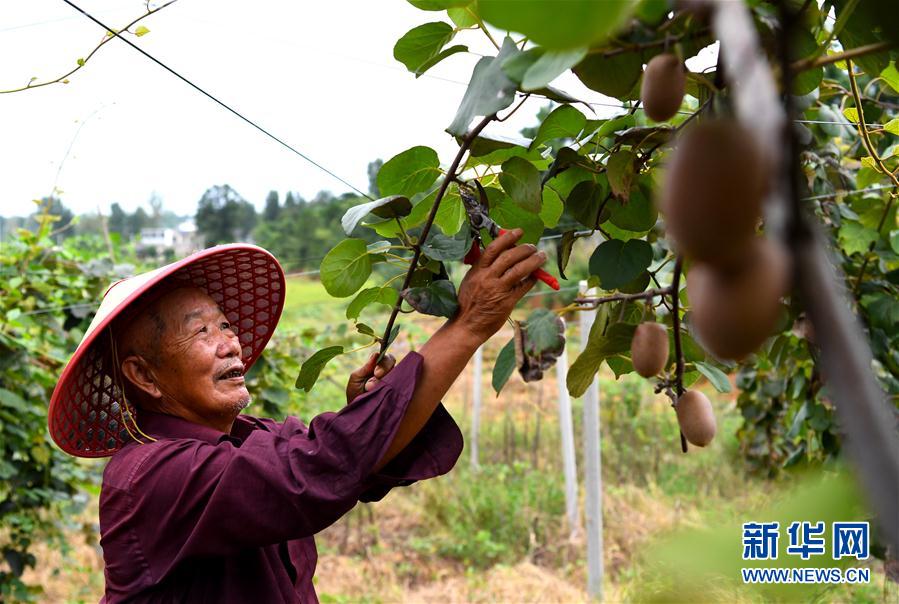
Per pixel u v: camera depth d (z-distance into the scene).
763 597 0.39
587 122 1.49
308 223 19.38
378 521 7.59
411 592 6.11
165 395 2.00
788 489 0.41
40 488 4.55
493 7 0.35
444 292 1.54
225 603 1.77
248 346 2.40
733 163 0.40
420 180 1.55
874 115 2.27
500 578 6.09
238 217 22.05
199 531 1.64
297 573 2.02
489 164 1.56
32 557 4.59
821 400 2.82
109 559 1.80
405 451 1.77
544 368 1.31
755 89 0.35
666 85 0.83
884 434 0.28
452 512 7.36
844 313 0.31
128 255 7.82
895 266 3.05
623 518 6.93
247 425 2.24
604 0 0.35
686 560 0.40
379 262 1.63
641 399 9.88
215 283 2.26
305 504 1.56
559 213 1.67
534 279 1.55
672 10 0.91
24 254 4.59
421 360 1.57
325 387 9.62
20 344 4.14
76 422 2.02
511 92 1.16
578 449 9.35
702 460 8.04
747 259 0.45
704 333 0.47
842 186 2.78
